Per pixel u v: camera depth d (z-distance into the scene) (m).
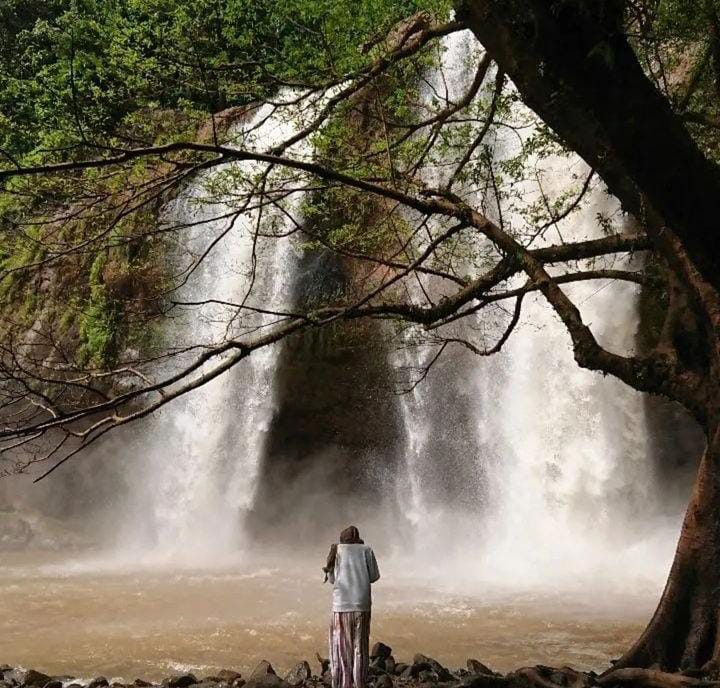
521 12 5.04
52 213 7.24
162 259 17.47
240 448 19.33
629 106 4.91
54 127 7.20
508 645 9.65
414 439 18.64
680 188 5.20
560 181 16.62
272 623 10.88
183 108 8.62
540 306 17.48
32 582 14.21
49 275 19.22
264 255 18.56
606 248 7.56
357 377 18.45
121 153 6.36
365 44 8.71
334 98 8.54
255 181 7.86
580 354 7.27
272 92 10.04
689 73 9.59
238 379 19.25
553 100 5.57
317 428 18.95
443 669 7.78
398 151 9.30
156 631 10.39
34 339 18.52
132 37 8.17
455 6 5.58
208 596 12.93
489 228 7.29
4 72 7.66
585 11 4.60
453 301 7.36
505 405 17.97
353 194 9.17
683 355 7.25
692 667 6.78
